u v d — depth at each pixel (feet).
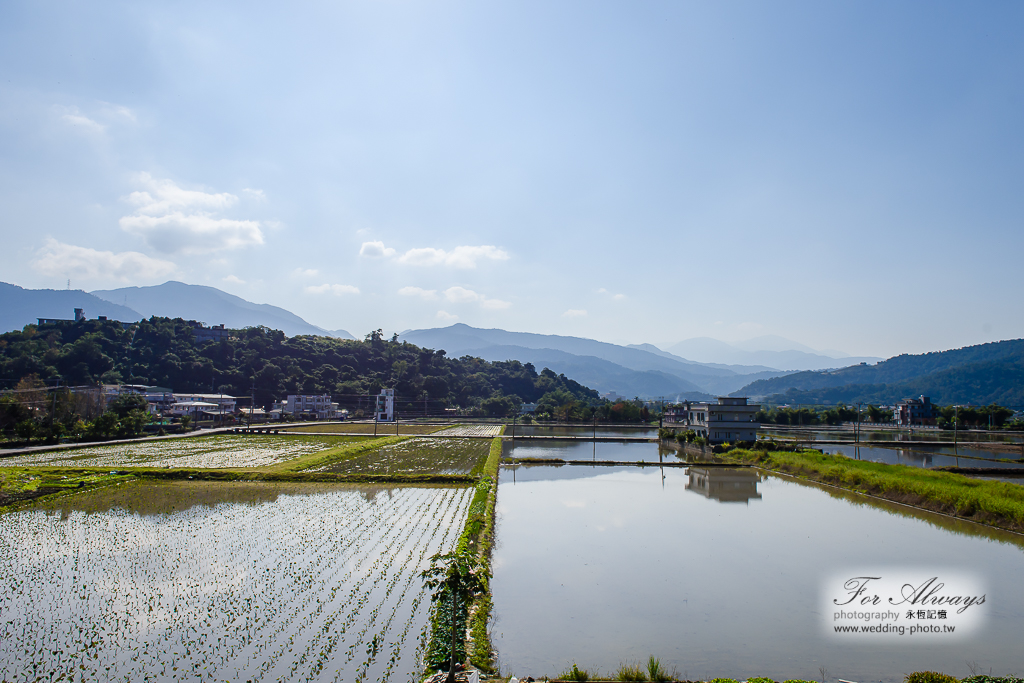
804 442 346.54
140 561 101.91
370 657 67.51
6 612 79.77
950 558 112.57
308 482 188.75
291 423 483.10
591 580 99.71
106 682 61.41
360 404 617.62
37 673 63.31
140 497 160.35
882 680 66.90
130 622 76.74
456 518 136.98
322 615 79.36
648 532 132.05
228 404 509.76
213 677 62.69
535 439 366.63
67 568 97.86
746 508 159.63
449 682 60.54
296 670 64.49
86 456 242.37
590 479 213.25
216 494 167.02
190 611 80.48
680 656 72.54
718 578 101.14
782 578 101.19
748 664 70.54
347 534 121.29
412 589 89.10
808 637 78.23
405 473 207.72
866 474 188.44
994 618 84.48
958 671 69.26
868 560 111.04
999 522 135.74
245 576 94.53
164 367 567.18
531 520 143.74
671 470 239.50
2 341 520.83
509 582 98.53
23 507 146.51
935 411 563.07
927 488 161.38
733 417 309.22
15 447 264.72
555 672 67.87
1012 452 316.40
